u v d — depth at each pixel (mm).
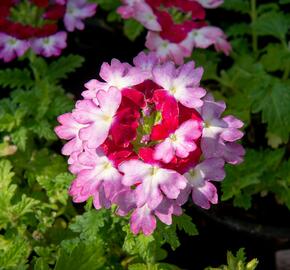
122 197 329
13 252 359
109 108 325
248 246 448
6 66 534
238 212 438
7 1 441
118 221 376
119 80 336
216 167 334
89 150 331
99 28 549
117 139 324
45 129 429
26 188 418
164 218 331
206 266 448
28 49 468
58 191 398
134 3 439
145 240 355
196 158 330
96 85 340
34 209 395
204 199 334
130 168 322
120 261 399
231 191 417
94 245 368
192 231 359
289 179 427
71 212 417
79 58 467
